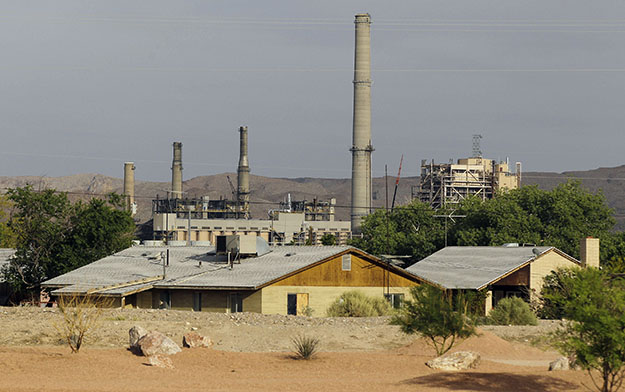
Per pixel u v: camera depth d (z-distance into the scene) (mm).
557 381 37188
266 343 52875
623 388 35562
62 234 105938
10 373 38000
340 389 35500
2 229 148625
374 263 80312
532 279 90000
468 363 42062
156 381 37062
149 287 77750
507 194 179000
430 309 46156
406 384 36969
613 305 33969
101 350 45312
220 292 77438
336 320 63500
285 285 77062
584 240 93188
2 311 64688
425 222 189500
